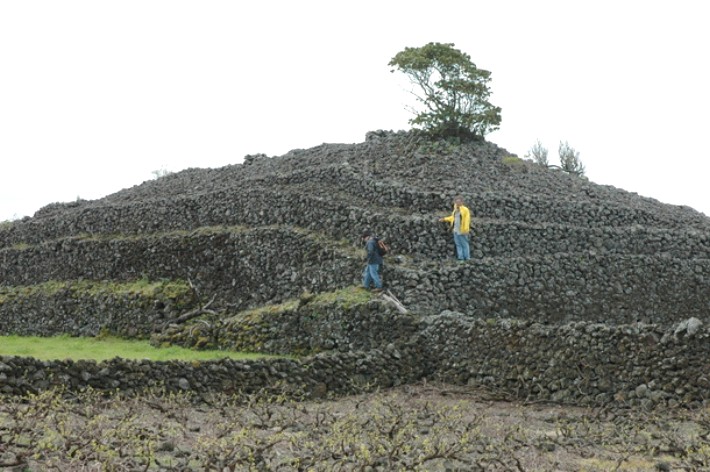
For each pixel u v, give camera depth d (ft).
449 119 140.56
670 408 65.05
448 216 103.50
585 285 104.37
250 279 112.88
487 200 114.01
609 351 70.33
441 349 81.92
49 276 140.97
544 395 72.79
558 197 125.29
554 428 61.72
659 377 67.21
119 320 117.80
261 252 112.47
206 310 112.06
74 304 125.80
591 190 132.77
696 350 66.08
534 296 100.42
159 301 115.03
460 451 49.19
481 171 129.80
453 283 95.30
